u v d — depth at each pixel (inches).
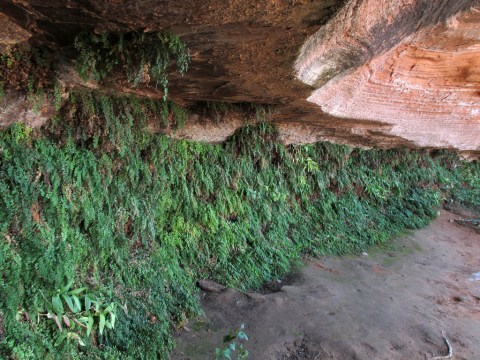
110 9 84.7
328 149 330.6
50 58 121.4
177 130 214.1
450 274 292.4
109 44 103.0
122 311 173.9
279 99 190.2
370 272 278.8
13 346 122.4
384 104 259.1
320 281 255.1
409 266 297.1
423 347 197.8
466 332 214.1
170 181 219.3
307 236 305.3
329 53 136.1
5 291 126.3
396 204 392.8
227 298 219.3
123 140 179.3
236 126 240.7
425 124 315.3
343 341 194.1
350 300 233.3
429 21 157.9
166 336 181.2
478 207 445.7
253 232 271.7
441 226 392.5
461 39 190.5
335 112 235.6
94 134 167.8
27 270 137.4
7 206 133.3
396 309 228.2
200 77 144.9
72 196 161.9
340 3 90.4
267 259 263.0
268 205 286.8
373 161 382.3
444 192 460.4
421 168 436.1
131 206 192.9
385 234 347.3
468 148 420.8
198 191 239.3
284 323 204.8
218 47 110.7
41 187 148.8
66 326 146.9
